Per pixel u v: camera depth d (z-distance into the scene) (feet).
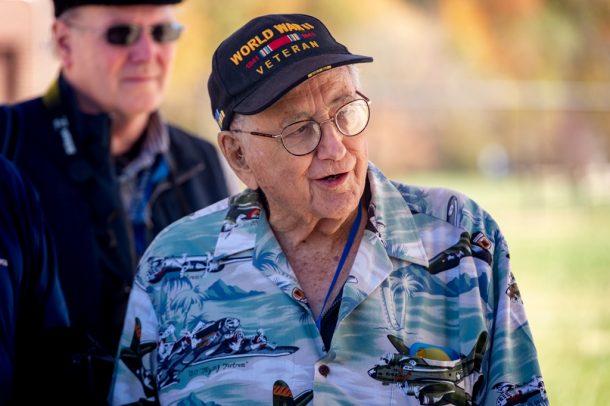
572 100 114.52
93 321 17.92
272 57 11.85
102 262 18.30
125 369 13.25
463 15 133.18
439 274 12.24
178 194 20.38
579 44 129.59
